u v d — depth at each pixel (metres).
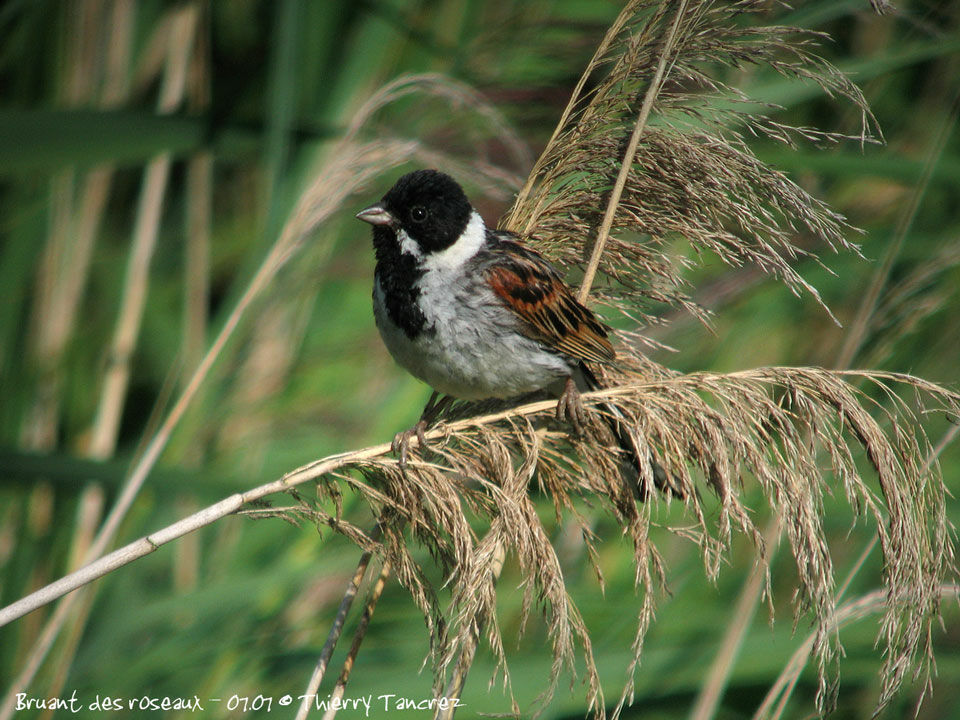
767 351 11.71
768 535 7.13
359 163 8.01
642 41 7.05
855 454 8.50
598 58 7.33
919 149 11.77
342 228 11.85
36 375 11.45
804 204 6.50
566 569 10.12
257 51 14.18
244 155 12.12
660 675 9.13
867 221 12.55
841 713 9.85
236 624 9.87
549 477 6.57
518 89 10.11
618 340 8.97
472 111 10.15
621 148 7.12
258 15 14.44
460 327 7.47
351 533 6.23
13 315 11.47
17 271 11.48
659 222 7.18
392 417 10.47
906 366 9.48
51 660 9.02
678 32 6.89
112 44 12.33
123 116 9.09
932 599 5.82
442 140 10.16
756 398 5.94
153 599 9.88
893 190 12.45
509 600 10.17
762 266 6.68
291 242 7.95
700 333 11.46
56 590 5.70
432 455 7.04
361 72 12.20
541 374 7.61
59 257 11.62
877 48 11.78
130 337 11.42
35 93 12.20
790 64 6.72
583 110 7.33
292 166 10.62
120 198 15.03
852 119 11.50
